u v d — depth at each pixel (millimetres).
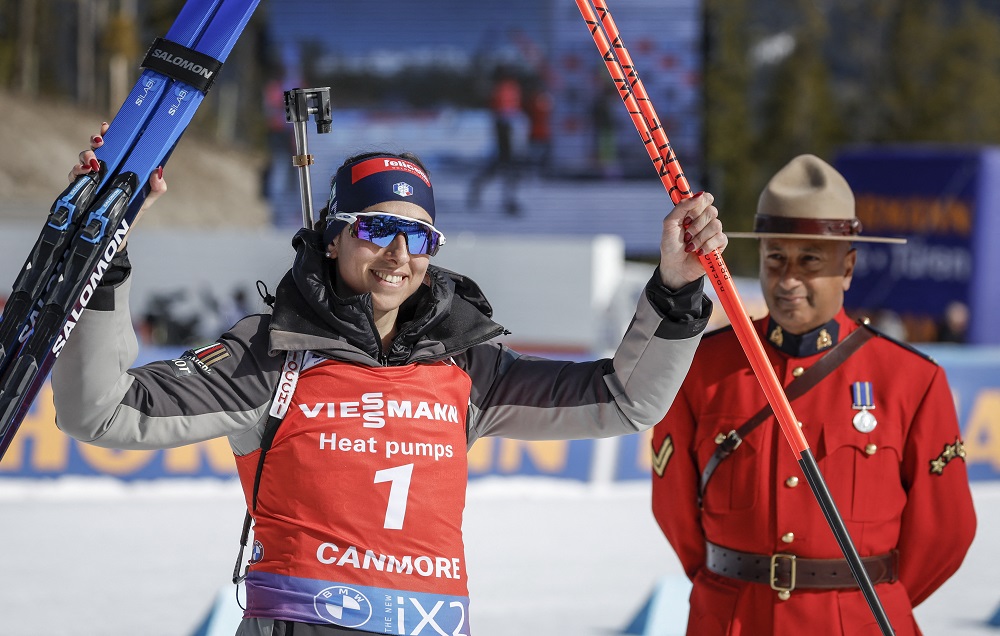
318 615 9961
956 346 65312
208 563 27656
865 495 12812
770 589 12797
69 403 9516
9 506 32812
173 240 66625
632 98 10711
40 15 144625
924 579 13148
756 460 12984
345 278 10516
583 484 37500
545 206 81875
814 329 13320
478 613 24172
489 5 80875
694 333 10586
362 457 10164
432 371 10625
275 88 82062
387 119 82312
